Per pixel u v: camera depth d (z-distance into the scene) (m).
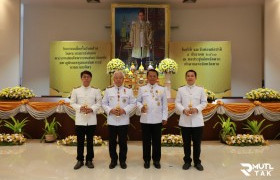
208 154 5.18
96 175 3.93
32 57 10.62
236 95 10.54
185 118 4.25
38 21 10.64
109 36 10.69
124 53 10.19
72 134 6.51
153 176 3.90
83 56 10.16
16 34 9.46
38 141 6.33
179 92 4.34
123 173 4.03
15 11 9.46
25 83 10.59
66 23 10.70
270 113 6.32
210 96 6.48
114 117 4.24
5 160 4.71
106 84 10.11
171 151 5.44
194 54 10.12
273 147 5.79
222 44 10.04
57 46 10.17
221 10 10.64
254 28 10.49
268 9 9.34
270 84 9.30
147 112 4.25
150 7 10.19
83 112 4.18
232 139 5.95
